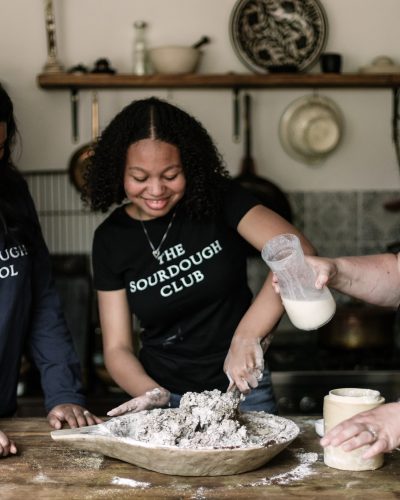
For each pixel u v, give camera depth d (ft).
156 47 11.01
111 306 6.65
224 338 6.52
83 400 6.32
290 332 11.88
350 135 11.83
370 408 4.73
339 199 11.89
